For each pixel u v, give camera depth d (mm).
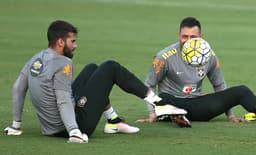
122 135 24219
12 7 91188
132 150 21547
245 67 47656
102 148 21734
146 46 59031
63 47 22781
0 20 76938
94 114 22984
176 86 27688
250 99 26797
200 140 23359
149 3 102625
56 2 99125
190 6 100062
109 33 68250
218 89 28469
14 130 24016
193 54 27141
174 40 64188
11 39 61531
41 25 73375
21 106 23781
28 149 21469
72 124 22391
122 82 23422
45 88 22609
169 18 85000
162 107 24031
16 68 45000
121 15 86688
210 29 74750
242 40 65625
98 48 56531
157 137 23859
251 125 26688
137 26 75562
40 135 23875
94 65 24141
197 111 27094
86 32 68438
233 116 27859
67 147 21750
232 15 90438
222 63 49625
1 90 36312
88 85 23094
